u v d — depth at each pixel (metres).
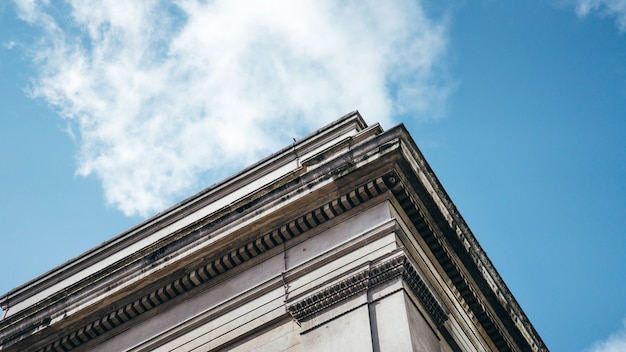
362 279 27.17
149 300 31.89
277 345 28.05
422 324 26.89
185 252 31.50
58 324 32.84
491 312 33.69
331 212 29.69
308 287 28.48
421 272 28.03
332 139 33.38
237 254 30.92
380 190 29.09
